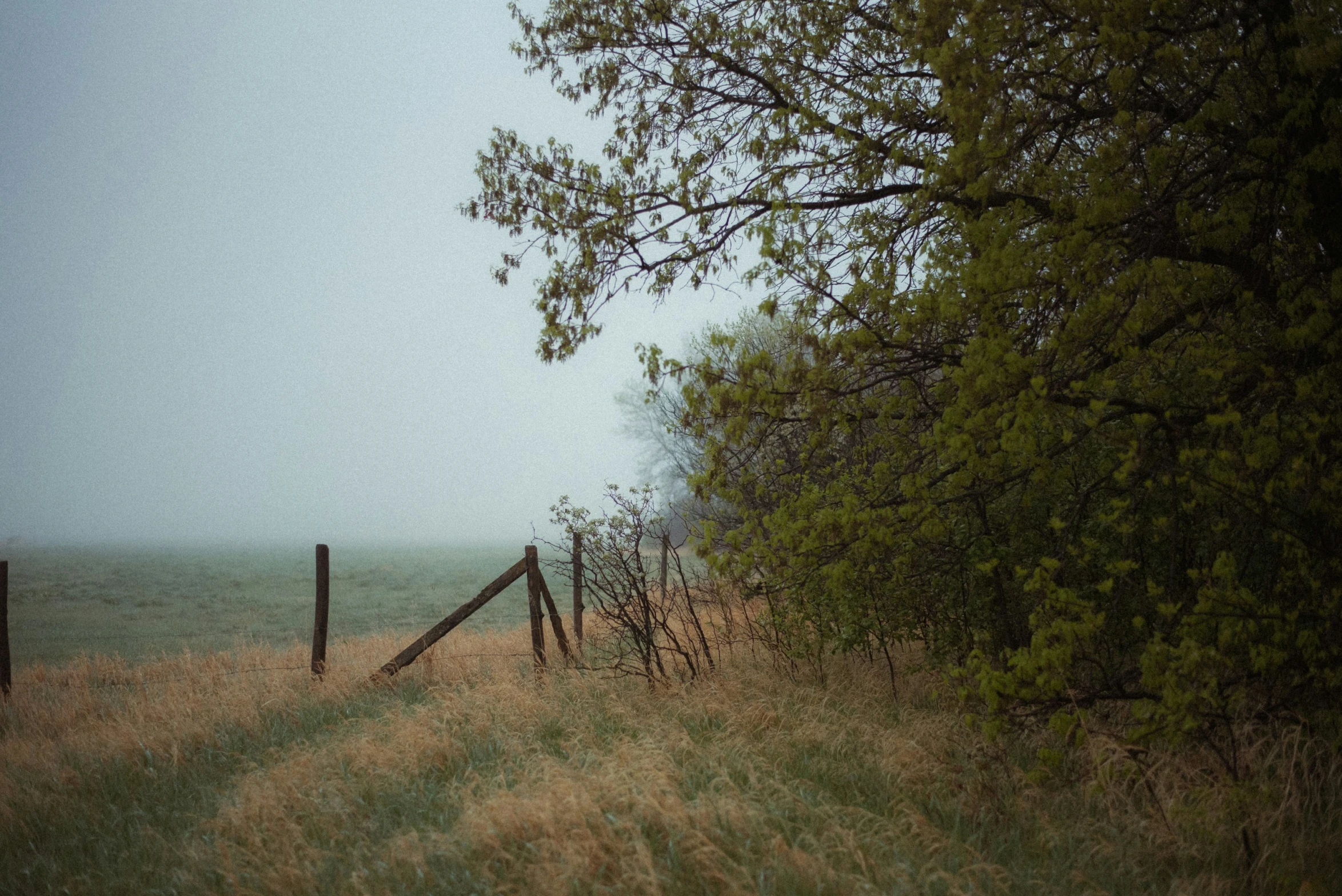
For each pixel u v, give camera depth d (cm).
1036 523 564
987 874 365
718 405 477
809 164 591
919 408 543
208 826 473
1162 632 453
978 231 435
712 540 505
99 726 706
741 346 879
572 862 359
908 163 556
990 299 428
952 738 546
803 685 715
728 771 475
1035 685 418
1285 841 378
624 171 673
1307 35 400
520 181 673
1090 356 452
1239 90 462
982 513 558
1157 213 443
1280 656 378
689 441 1166
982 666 422
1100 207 411
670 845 369
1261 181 443
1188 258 473
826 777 493
